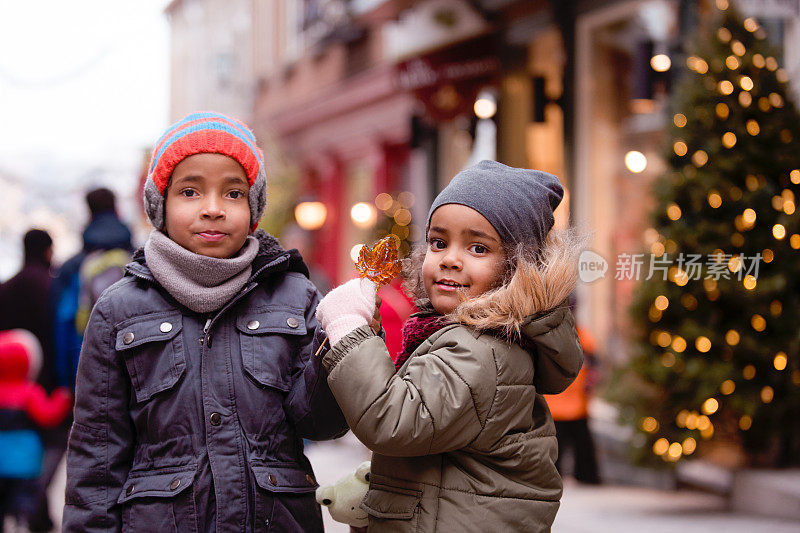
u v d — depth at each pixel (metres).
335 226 19.86
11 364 5.79
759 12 6.93
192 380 2.54
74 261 6.16
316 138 20.77
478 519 2.31
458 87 12.17
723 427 7.03
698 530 5.97
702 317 6.82
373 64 17.59
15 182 21.44
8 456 5.79
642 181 9.42
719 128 6.80
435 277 2.46
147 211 2.68
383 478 2.42
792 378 6.84
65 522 2.55
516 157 12.05
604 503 7.12
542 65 11.74
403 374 2.39
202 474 2.48
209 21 26.98
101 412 2.57
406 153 17.19
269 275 2.71
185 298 2.56
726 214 6.71
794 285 6.76
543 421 2.47
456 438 2.29
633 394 7.10
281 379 2.61
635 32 9.74
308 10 20.47
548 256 2.45
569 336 2.44
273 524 2.51
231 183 2.62
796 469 7.00
